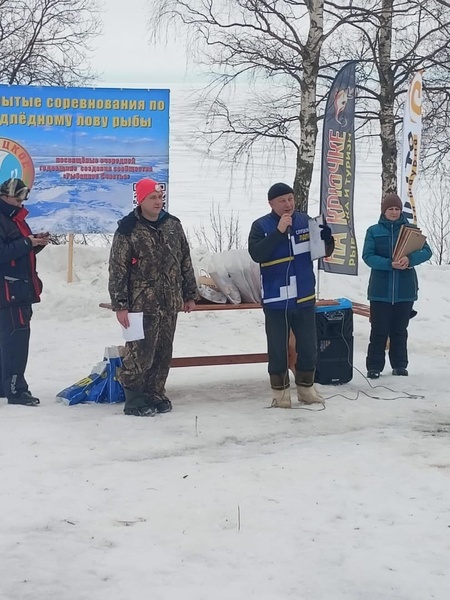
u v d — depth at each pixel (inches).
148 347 285.7
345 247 415.8
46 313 488.1
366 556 173.6
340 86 406.6
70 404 305.1
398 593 159.0
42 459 236.4
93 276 526.0
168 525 189.9
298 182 583.8
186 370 374.9
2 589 160.2
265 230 289.4
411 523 190.4
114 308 282.7
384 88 623.2
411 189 398.0
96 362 386.9
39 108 498.3
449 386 334.3
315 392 307.1
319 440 256.4
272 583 162.6
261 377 356.8
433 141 658.8
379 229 348.8
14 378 303.4
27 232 297.7
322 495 207.3
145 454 244.2
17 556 174.2
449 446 249.0
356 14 593.9
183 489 212.1
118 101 507.2
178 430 268.4
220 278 318.0
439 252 812.6
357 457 236.7
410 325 478.6
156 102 511.5
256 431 267.4
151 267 284.0
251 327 468.4
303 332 300.0
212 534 185.0
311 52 571.8
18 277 297.7
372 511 197.5
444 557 173.3
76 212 510.3
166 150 515.5
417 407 297.9
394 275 347.3
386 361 392.8
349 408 295.7
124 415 287.0
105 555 175.0
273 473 223.6
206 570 168.1
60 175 505.7
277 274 292.2
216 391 329.7
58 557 173.9
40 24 698.2
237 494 208.4
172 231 288.8
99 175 510.3
